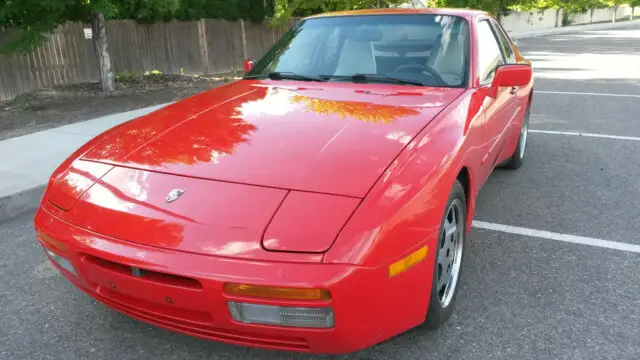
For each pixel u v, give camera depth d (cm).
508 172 488
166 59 1338
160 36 1311
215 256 173
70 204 210
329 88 290
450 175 213
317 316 172
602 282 283
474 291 275
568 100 872
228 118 252
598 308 258
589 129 658
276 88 298
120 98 892
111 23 1180
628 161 514
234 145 221
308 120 240
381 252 175
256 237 175
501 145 355
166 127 250
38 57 1017
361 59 315
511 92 367
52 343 235
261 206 184
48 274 304
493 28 397
